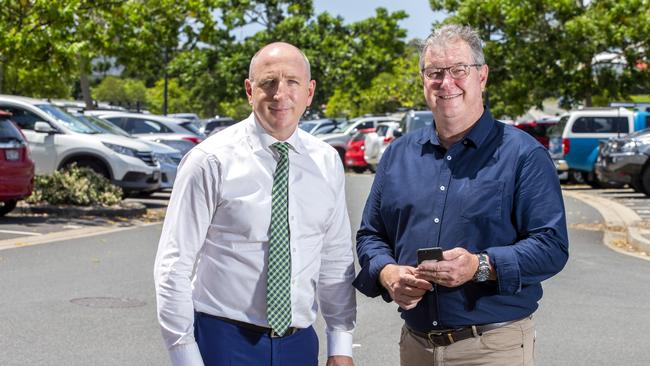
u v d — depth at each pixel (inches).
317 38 2128.4
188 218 137.1
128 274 396.8
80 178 659.4
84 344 277.0
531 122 1298.0
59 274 392.2
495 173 144.9
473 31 149.0
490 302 144.2
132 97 3390.7
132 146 728.3
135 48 838.5
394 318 320.2
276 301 137.7
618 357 272.5
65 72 755.4
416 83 2273.6
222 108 2989.7
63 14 719.7
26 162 570.9
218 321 138.6
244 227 137.2
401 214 150.7
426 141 151.3
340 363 151.9
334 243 149.4
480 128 147.3
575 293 369.4
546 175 143.6
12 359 259.0
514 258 138.8
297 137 142.0
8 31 724.0
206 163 136.9
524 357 146.6
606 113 1022.4
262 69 138.0
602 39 1251.2
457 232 145.2
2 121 563.8
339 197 147.3
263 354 138.7
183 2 886.4
